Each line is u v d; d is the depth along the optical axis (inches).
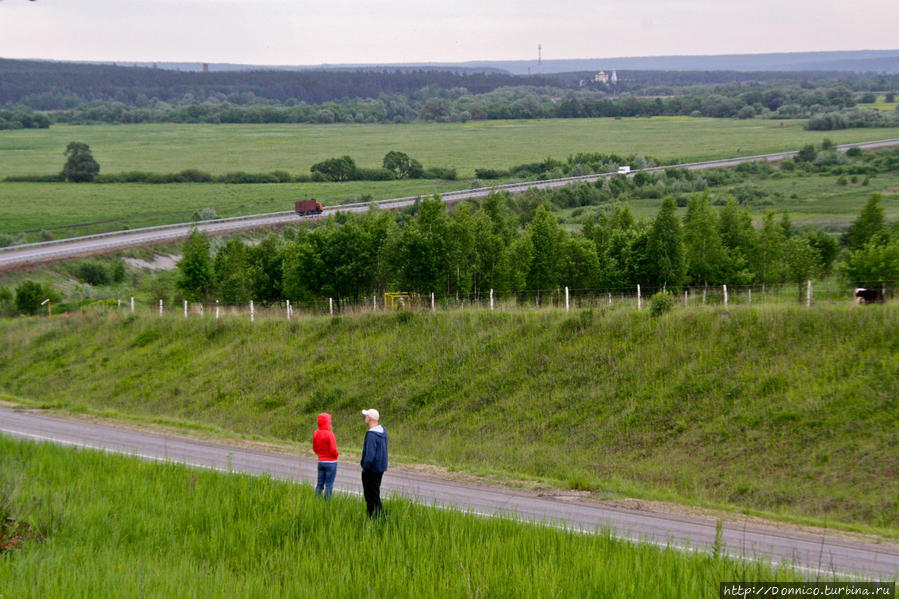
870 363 973.8
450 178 6692.9
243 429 1226.6
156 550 517.3
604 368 1143.0
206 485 673.6
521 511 687.1
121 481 693.9
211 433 1103.6
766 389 994.1
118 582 433.7
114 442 1019.3
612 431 1014.4
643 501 738.8
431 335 1370.6
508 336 1295.5
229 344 1563.7
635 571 458.9
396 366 1315.2
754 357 1055.6
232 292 2260.1
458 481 818.2
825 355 1013.8
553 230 2041.1
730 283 2041.1
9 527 526.0
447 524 563.8
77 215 5044.3
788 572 481.1
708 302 1839.3
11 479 658.2
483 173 6663.4
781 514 709.9
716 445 933.8
